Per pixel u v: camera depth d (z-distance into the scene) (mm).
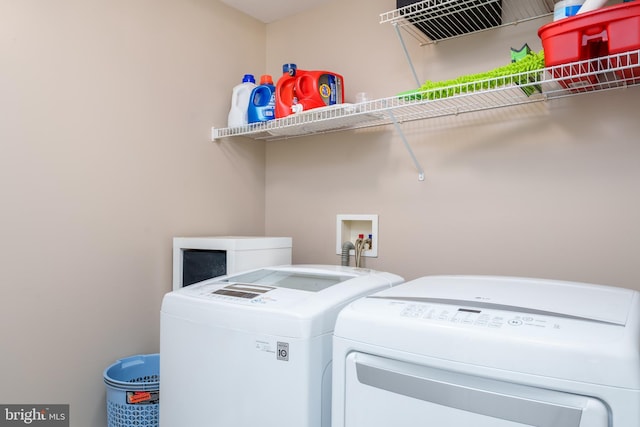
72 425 1695
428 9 1633
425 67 1962
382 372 922
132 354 1886
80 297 1721
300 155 2408
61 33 1677
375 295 1105
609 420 699
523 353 764
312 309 1101
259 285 1402
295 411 1062
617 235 1521
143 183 1938
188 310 1290
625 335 736
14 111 1548
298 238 2400
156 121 1994
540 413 750
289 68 2051
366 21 2164
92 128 1766
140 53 1937
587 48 1268
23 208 1568
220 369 1204
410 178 2004
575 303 933
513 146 1735
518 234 1715
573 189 1604
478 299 992
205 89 2217
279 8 2383
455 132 1880
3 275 1520
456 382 840
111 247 1821
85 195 1740
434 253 1921
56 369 1651
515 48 1730
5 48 1527
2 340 1516
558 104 1642
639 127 1489
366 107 1959
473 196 1826
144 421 1551
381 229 2086
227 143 2328
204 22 2217
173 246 2016
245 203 2426
